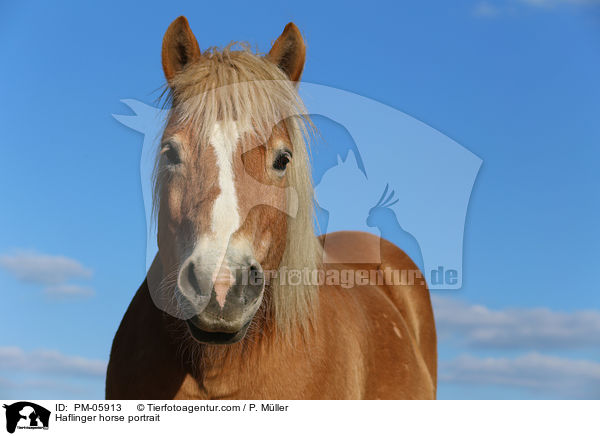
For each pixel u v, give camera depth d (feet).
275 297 8.15
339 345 9.11
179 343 8.07
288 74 8.92
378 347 10.52
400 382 10.61
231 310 6.80
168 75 8.45
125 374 8.36
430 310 13.53
